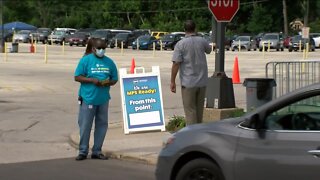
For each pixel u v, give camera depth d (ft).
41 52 240.32
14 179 37.50
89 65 42.57
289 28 436.76
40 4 583.99
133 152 45.50
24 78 118.11
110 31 316.81
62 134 56.85
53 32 341.41
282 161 25.30
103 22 492.13
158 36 331.16
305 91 25.95
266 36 276.41
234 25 443.73
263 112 26.58
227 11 54.34
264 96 47.29
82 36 314.14
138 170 40.68
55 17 573.74
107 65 43.04
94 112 43.57
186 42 44.50
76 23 505.66
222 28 54.65
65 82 110.52
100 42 42.47
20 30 372.58
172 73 45.03
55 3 576.20
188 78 44.70
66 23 511.40
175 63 44.70
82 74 42.65
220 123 28.48
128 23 500.33
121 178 37.91
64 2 574.97
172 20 465.06
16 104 79.10
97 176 38.52
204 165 27.96
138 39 288.92
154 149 46.68
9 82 109.40
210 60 185.16
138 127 54.95
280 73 56.80
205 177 28.04
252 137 26.48
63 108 75.61
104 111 43.98
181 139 28.78
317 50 262.26
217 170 27.55
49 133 57.41
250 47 281.95
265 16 425.28
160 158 29.48
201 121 45.93
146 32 325.42
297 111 26.11
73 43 312.71
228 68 151.74
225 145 27.09
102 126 44.34
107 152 45.93
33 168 41.16
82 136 43.80
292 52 249.96
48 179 37.50
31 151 48.21
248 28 430.20
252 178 26.20
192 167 28.27
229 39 293.23
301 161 24.81
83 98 43.16
